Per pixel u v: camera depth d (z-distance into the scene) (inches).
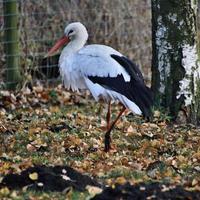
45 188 365.1
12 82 698.8
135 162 443.5
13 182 371.2
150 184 370.3
